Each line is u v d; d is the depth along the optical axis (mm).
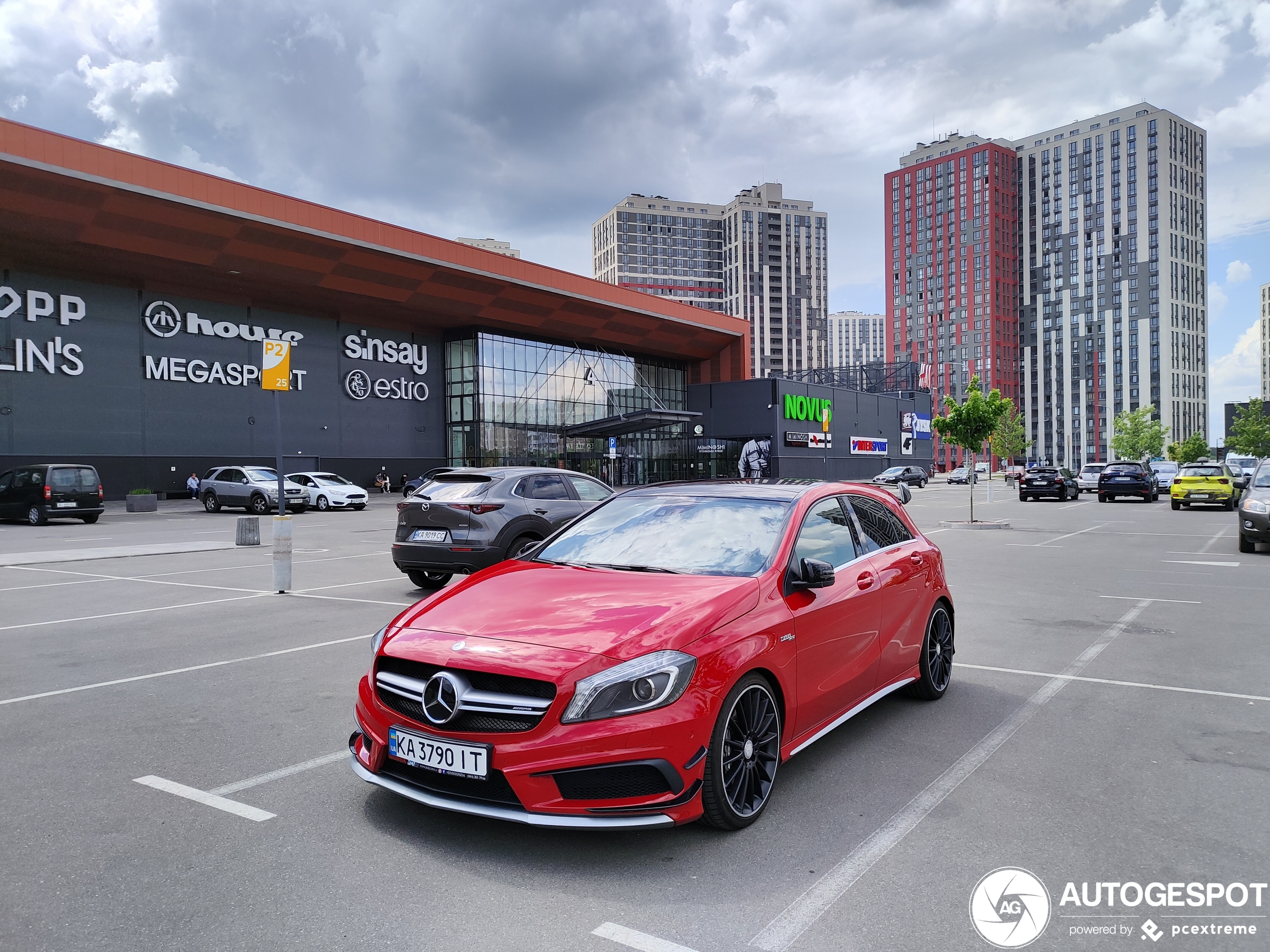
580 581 3793
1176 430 150625
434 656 3166
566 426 50094
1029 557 13516
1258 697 5219
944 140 172375
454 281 40656
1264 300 182375
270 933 2531
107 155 27922
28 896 2762
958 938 2508
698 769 3043
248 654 6559
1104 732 4547
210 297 36250
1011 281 164000
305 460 39906
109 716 4879
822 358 179125
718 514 4367
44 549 15477
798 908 2680
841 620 4078
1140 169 152125
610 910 2668
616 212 170250
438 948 2443
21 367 30516
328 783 3816
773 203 175875
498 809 2951
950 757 4156
